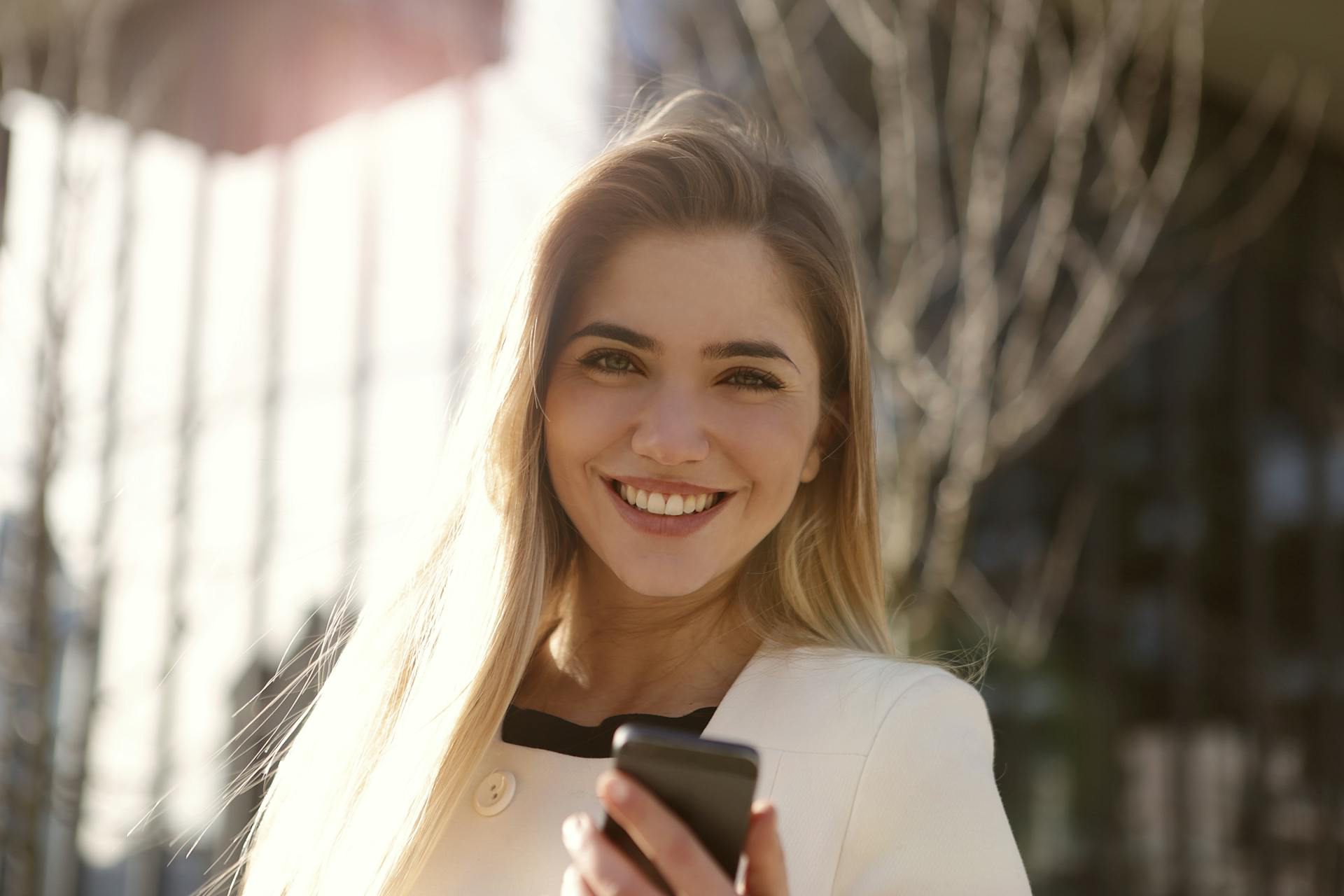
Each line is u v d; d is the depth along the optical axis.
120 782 3.62
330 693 1.36
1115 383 5.00
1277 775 5.02
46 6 3.85
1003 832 1.03
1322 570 5.28
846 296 1.18
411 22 3.94
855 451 1.23
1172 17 4.34
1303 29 4.82
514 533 1.21
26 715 3.45
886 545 3.11
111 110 3.94
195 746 3.65
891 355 3.29
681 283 1.10
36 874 3.23
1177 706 4.89
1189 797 4.80
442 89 3.89
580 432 1.12
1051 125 4.17
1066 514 4.79
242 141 4.13
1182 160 4.28
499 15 3.89
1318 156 5.63
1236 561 5.13
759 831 0.75
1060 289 4.38
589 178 1.15
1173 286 5.20
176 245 4.05
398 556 1.37
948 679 1.10
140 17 4.07
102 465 3.71
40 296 3.49
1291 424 5.40
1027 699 4.52
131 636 3.73
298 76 4.12
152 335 3.93
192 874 3.55
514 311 1.20
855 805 1.02
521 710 1.24
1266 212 5.39
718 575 1.21
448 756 1.16
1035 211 4.44
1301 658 5.21
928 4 3.89
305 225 4.01
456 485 1.31
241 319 4.01
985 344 3.39
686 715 1.14
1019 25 3.81
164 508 3.80
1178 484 5.10
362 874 1.18
